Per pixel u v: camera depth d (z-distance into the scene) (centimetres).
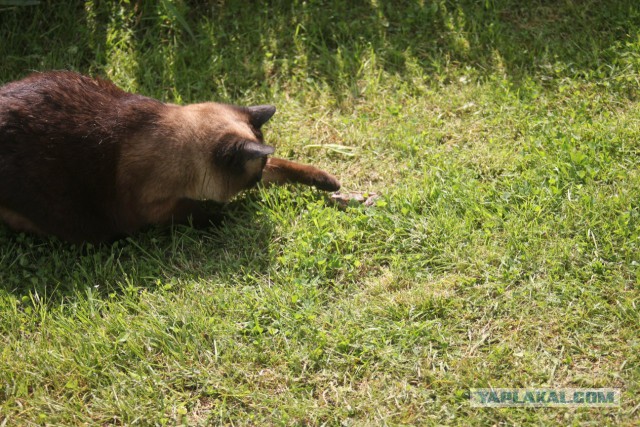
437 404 391
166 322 437
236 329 431
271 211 497
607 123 535
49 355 420
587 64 588
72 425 392
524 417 380
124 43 612
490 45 610
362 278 461
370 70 599
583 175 495
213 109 502
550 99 566
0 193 461
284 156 548
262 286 454
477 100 572
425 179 511
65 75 493
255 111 514
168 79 593
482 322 428
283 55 615
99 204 480
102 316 451
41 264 477
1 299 448
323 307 444
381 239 480
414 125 557
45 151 461
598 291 432
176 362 416
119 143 472
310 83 596
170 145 475
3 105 464
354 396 399
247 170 489
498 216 481
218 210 516
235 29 626
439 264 463
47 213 470
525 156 517
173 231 498
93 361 419
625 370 397
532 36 613
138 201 482
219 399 402
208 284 461
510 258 457
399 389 400
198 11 639
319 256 466
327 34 630
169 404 400
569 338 414
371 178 531
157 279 466
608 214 470
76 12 628
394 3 644
